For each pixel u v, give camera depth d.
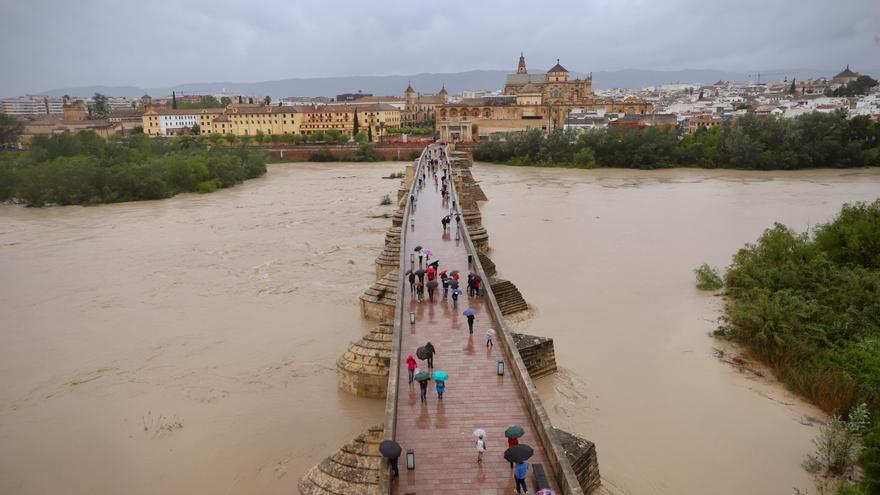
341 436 39.72
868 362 43.97
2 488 35.56
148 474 36.41
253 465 36.97
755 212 107.25
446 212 86.38
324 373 48.28
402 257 58.62
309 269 76.94
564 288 65.94
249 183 165.12
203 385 46.78
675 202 118.44
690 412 41.59
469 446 30.47
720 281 66.25
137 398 45.19
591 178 160.12
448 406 34.28
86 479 36.16
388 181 162.75
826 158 170.25
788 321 50.53
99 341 55.69
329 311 61.56
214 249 88.56
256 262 80.81
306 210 119.56
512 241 86.62
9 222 115.38
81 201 134.62
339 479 32.41
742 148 171.25
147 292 69.38
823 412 41.56
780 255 65.81
